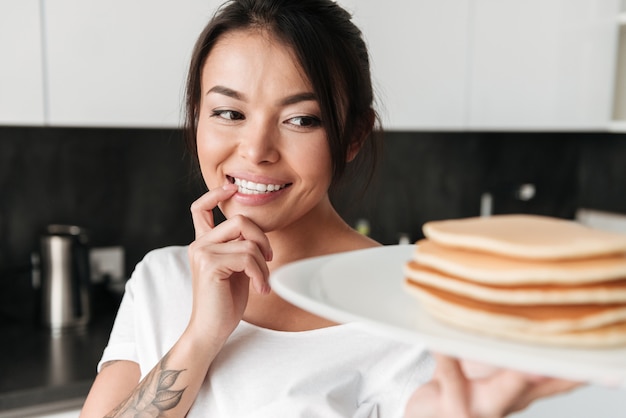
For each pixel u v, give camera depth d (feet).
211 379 2.96
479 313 1.51
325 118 2.69
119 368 3.34
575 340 1.44
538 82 7.34
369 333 2.98
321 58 2.65
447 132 8.41
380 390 2.92
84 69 5.39
